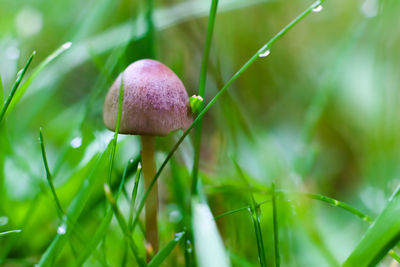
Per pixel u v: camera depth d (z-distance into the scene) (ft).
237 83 0.96
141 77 0.54
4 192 0.61
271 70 1.00
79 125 0.63
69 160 0.64
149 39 0.66
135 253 0.52
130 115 0.54
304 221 0.59
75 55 0.74
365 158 0.75
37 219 0.61
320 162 0.83
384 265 0.59
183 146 0.63
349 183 0.81
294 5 1.05
